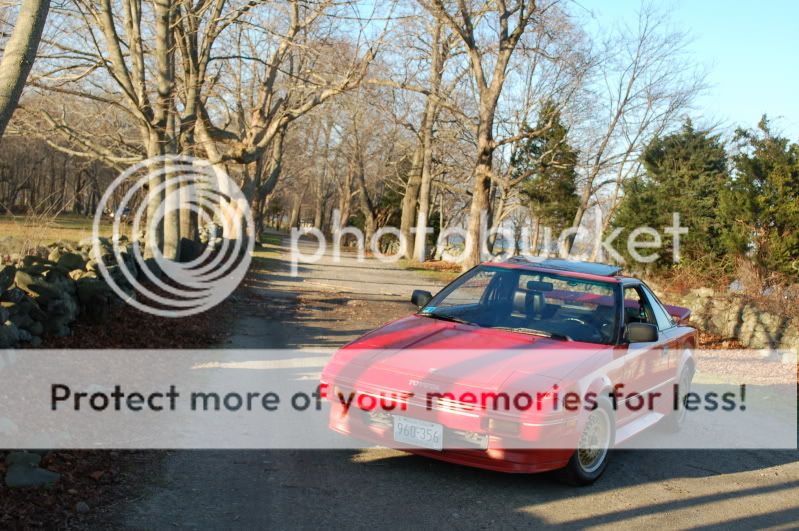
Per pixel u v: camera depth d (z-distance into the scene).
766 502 5.47
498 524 4.63
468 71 36.81
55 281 8.23
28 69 6.06
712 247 24.30
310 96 19.48
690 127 31.50
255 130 24.89
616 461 6.34
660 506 5.22
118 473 4.95
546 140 38.19
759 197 17.14
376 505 4.80
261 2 13.95
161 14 13.85
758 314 13.55
